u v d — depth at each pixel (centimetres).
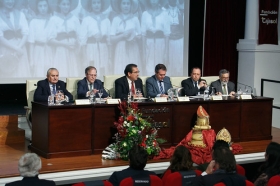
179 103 575
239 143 610
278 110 868
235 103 609
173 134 575
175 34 903
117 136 530
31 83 610
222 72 668
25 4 788
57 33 812
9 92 849
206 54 932
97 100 561
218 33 930
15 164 498
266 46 911
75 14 822
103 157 524
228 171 331
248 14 915
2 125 616
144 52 880
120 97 613
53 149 520
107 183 309
